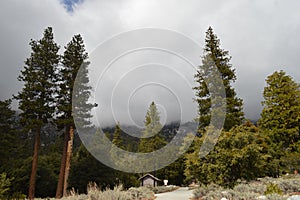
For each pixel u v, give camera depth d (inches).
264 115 916.0
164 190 663.1
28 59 716.7
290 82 909.8
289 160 721.6
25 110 669.9
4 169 781.9
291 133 833.5
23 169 794.8
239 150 389.7
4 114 914.7
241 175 389.1
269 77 946.7
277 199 277.1
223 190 359.3
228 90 631.2
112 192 303.9
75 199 287.1
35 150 650.2
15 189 739.4
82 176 813.2
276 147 816.3
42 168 831.7
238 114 626.8
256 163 402.3
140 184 864.3
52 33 745.6
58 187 614.5
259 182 441.1
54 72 729.6
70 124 649.0
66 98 681.0
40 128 671.1
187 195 453.1
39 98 679.1
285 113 863.7
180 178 1088.8
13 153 941.8
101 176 824.3
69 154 669.3
